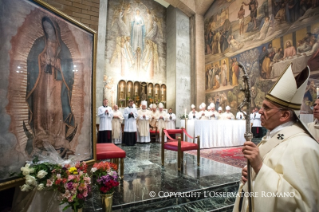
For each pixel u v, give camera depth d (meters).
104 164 1.97
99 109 7.03
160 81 12.73
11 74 1.54
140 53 12.25
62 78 2.03
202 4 12.30
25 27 1.67
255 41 9.38
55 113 1.93
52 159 1.77
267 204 0.80
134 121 7.72
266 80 8.77
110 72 11.24
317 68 6.86
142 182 3.02
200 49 12.60
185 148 3.88
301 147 0.83
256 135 9.02
